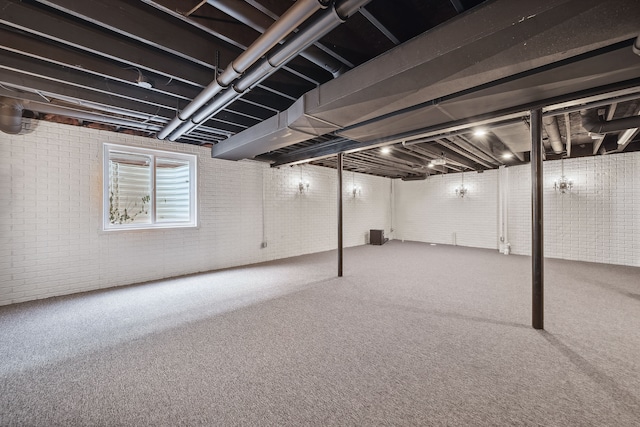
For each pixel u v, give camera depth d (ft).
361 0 4.55
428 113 8.95
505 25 4.94
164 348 7.67
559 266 17.75
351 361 6.97
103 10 5.70
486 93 7.52
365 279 14.83
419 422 4.97
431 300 11.44
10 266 11.23
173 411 5.31
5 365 6.88
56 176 12.18
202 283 14.17
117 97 10.11
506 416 5.08
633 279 14.51
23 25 5.74
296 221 22.39
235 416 5.16
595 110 11.19
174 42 6.72
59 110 10.62
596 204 19.19
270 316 9.87
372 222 29.81
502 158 20.30
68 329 8.88
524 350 7.41
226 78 7.11
